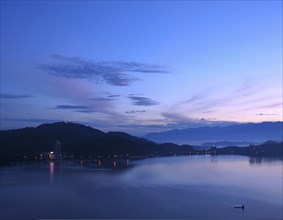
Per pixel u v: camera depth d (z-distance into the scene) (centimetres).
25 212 9306
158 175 18838
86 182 15362
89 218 8781
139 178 17212
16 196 11550
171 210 9775
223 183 15525
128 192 12744
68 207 9956
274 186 14575
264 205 10556
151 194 12344
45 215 9038
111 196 11844
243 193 12681
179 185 14762
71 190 12988
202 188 13912
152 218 8869
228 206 10381
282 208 10181
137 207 10094
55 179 16288
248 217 9150
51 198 11281
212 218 8988
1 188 13250
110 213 9344
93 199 11238
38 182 15088
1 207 9869
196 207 10188
